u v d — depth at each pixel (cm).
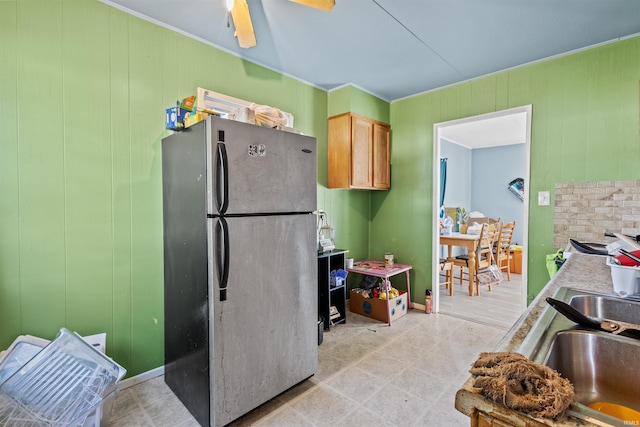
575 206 249
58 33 174
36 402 137
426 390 196
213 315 155
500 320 313
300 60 266
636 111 224
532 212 271
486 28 218
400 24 213
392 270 322
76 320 183
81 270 185
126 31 197
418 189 347
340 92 324
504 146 614
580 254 185
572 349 81
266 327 177
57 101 175
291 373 190
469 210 648
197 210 164
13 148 163
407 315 329
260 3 189
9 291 163
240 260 164
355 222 370
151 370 212
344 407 180
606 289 121
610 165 235
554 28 218
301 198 194
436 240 335
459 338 271
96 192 189
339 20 209
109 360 156
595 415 50
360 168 328
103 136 190
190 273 172
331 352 246
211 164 154
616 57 232
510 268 546
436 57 261
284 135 184
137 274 206
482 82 298
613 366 77
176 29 219
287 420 170
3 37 159
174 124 178
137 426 166
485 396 55
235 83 253
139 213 206
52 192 174
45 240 173
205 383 160
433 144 334
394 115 365
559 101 256
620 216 231
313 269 203
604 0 188
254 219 170
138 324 207
